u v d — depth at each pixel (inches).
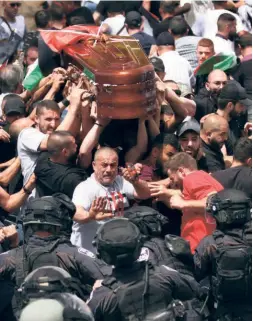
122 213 363.3
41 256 311.9
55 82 403.2
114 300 297.7
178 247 316.2
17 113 405.7
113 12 559.2
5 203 372.2
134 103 366.3
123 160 384.8
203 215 354.9
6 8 569.9
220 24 537.3
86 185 362.3
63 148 369.1
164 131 404.2
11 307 318.7
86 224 358.6
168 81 428.1
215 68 485.7
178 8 564.4
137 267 301.1
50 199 316.8
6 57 492.1
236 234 323.0
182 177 366.3
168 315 297.3
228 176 372.8
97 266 313.4
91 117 380.8
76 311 264.2
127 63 370.9
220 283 321.7
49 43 400.5
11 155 405.7
